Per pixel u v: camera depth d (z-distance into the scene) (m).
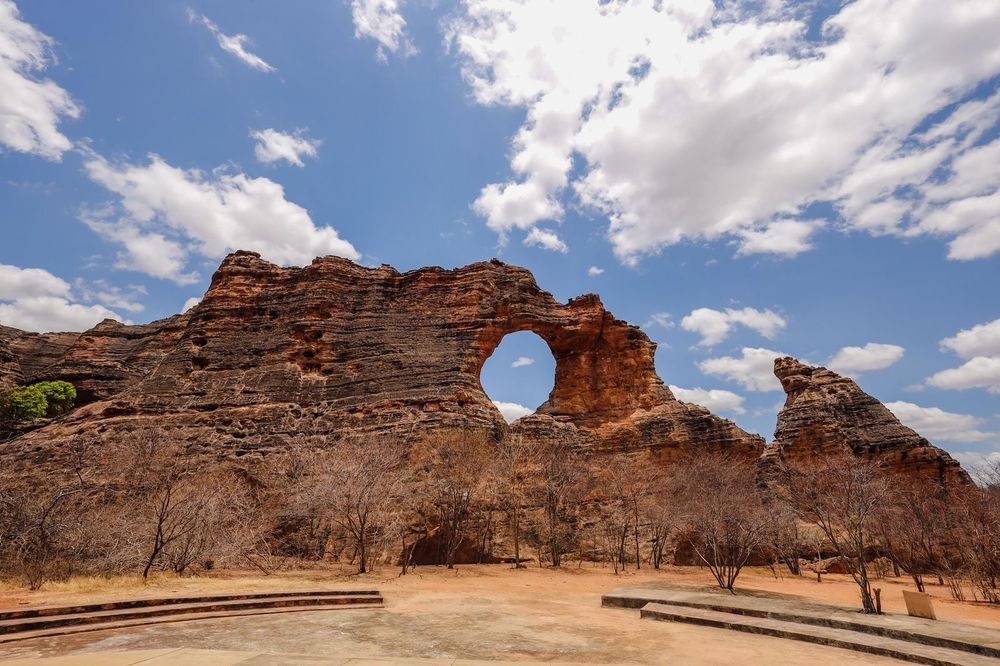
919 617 16.89
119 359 64.62
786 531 41.41
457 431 43.81
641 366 60.44
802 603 19.22
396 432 43.81
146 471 37.34
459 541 37.97
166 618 16.33
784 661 12.27
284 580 25.06
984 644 12.80
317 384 50.22
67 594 18.92
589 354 62.47
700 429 54.03
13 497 27.27
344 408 47.66
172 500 29.58
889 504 39.41
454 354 51.75
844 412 63.72
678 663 11.84
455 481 38.06
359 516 30.75
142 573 24.75
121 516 28.91
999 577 31.86
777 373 72.25
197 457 41.69
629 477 49.03
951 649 13.24
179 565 26.72
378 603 20.33
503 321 55.75
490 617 17.67
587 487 47.34
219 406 47.59
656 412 56.91
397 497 34.91
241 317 56.03
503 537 40.59
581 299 62.31
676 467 49.38
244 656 10.54
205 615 16.84
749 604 18.55
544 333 61.12
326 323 54.56
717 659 12.33
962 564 39.12
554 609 19.86
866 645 13.67
